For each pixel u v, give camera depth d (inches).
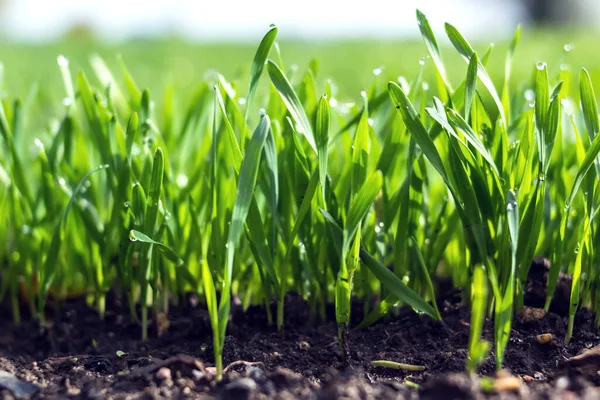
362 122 20.5
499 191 20.3
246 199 19.0
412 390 19.0
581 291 22.1
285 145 21.9
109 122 22.6
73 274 24.6
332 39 156.9
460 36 20.9
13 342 23.0
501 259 20.4
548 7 378.0
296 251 22.5
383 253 22.1
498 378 18.4
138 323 23.1
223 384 19.2
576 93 33.0
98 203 24.3
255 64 20.5
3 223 24.4
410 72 62.8
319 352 21.1
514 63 70.7
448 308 22.6
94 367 20.8
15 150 23.0
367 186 19.2
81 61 96.3
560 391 18.3
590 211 20.5
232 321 22.6
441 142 21.7
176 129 26.6
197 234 22.3
